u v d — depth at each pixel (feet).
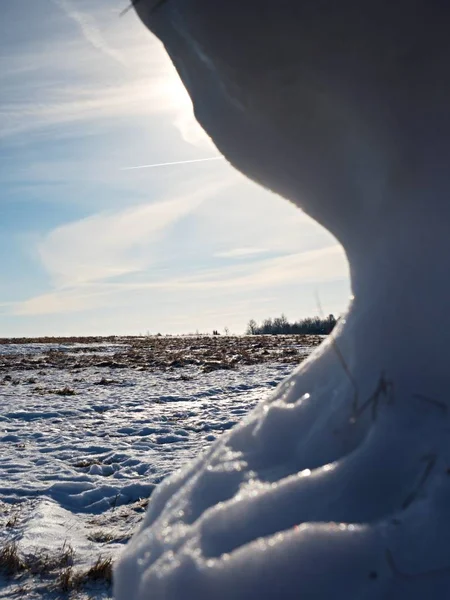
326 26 3.13
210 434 32.78
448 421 2.83
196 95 4.05
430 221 3.22
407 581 2.28
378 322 3.26
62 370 71.82
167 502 3.68
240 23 3.27
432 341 3.03
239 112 3.79
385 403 3.02
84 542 17.03
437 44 3.07
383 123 3.31
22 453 28.53
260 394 47.96
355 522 2.61
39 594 13.78
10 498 21.21
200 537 2.78
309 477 2.89
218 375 61.62
